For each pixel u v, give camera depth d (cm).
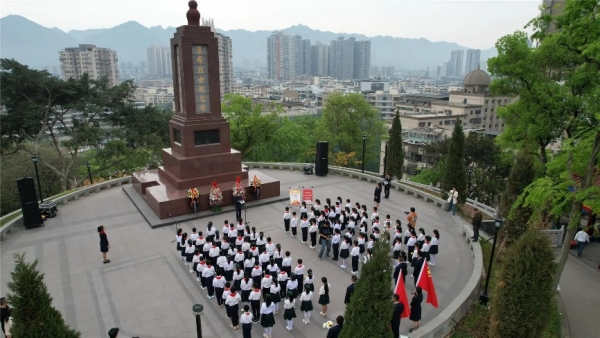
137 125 4475
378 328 1079
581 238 2255
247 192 2891
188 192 2611
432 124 8244
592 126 1842
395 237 1998
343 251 1955
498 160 4197
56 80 3875
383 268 1097
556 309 1702
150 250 2180
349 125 5362
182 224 2534
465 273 1948
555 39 2153
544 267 1276
